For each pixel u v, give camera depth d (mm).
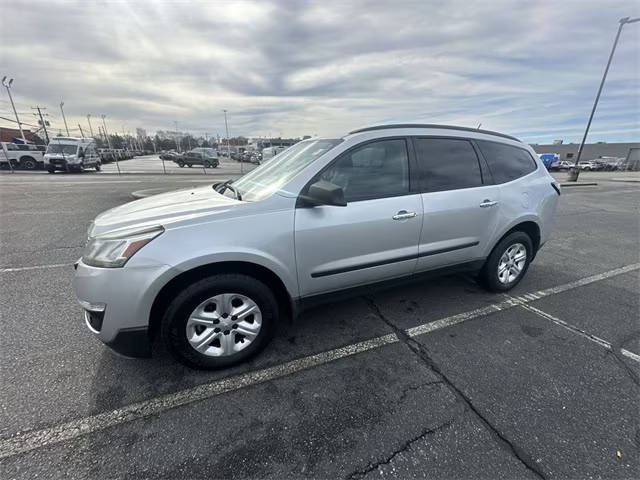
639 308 3328
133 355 2070
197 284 2090
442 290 3664
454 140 3064
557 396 2080
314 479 1544
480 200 3102
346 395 2076
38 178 17188
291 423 1855
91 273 1948
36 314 2977
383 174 2656
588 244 5906
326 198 2135
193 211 2193
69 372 2229
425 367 2355
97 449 1676
